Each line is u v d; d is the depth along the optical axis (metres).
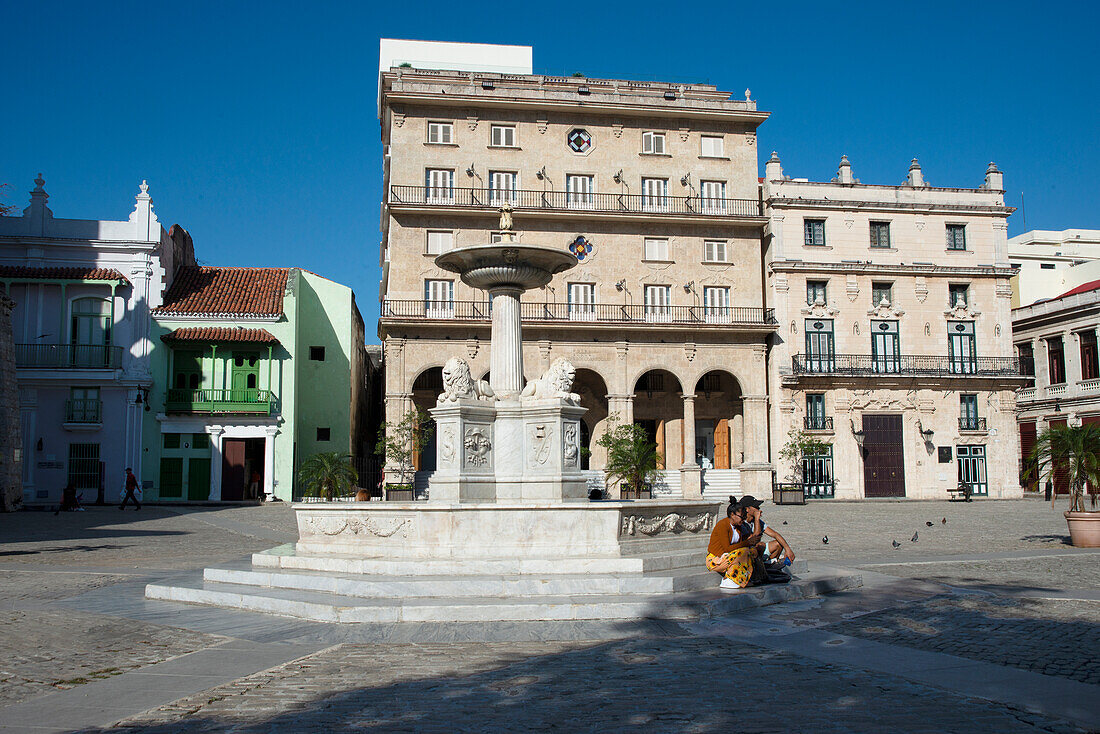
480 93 47.94
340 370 48.88
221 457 43.34
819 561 16.88
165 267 45.34
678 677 7.55
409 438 43.59
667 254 48.84
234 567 13.26
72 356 42.34
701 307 48.53
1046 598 12.06
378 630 9.48
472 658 8.35
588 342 46.84
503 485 15.84
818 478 47.72
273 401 44.12
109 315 43.19
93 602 11.95
